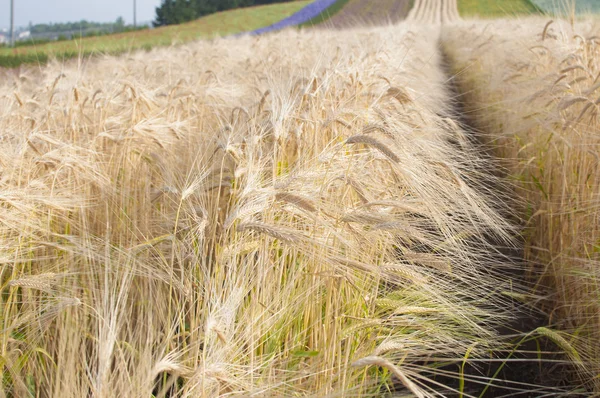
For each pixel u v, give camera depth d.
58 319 2.48
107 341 1.75
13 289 2.66
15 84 6.43
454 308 2.94
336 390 2.32
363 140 2.74
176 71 7.83
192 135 4.50
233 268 2.45
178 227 3.20
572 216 4.09
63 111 4.41
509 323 3.73
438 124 4.75
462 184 3.23
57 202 3.08
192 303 2.37
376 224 2.50
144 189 3.63
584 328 3.46
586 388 3.20
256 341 2.38
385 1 46.69
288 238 2.25
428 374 3.21
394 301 2.89
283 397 2.05
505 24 13.50
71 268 2.90
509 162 6.36
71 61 8.04
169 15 51.66
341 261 2.41
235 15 46.69
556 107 4.68
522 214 5.09
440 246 3.22
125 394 1.73
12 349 2.44
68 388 1.92
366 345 2.67
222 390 2.06
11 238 2.94
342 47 8.09
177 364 1.92
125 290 2.35
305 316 2.72
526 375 3.30
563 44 6.39
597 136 4.25
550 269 4.31
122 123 4.36
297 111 3.70
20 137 3.68
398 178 3.38
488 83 8.99
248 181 2.54
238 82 6.77
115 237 3.38
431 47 15.27
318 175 2.88
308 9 47.28
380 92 4.33
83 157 3.71
